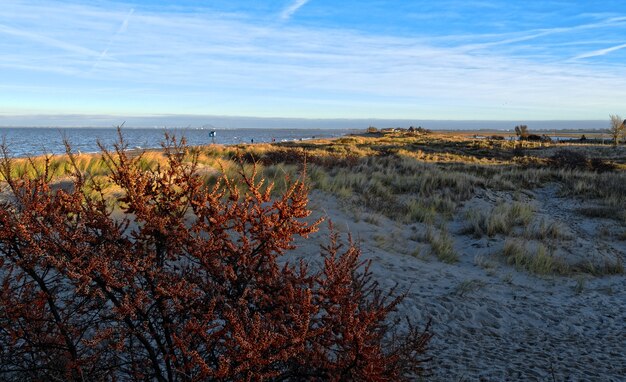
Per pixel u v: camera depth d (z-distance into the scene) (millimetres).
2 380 2930
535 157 36906
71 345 2816
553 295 8992
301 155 21656
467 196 17750
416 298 7777
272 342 2498
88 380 2836
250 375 2447
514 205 16172
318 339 2865
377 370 2660
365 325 2730
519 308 7875
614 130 58656
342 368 2686
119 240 3008
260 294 2936
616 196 18609
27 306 2854
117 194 8289
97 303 2959
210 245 3047
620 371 5457
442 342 6242
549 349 6195
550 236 13523
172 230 3119
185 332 2711
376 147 44344
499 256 11867
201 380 2527
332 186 16047
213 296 2904
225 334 2850
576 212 17062
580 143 64500
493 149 46094
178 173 3344
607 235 14352
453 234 13922
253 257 3162
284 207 3221
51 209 2883
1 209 2775
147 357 3039
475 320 7168
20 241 2828
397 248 11414
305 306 2639
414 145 49781
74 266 2752
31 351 2873
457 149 46062
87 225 2979
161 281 2828
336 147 37781
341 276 3016
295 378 2805
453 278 9430
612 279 10477
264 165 19000
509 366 5531
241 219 3215
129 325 2756
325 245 9828
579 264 11516
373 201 15734
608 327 7199
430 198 17078
